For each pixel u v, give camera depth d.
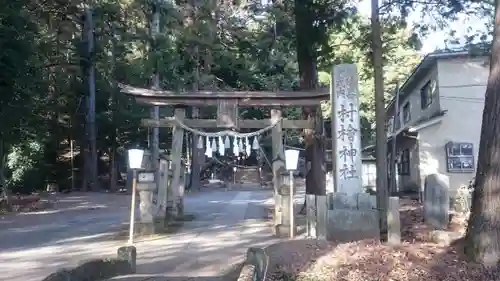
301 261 8.86
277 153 13.96
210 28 16.48
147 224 12.94
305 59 15.97
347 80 11.40
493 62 8.49
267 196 27.50
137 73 23.22
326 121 22.84
